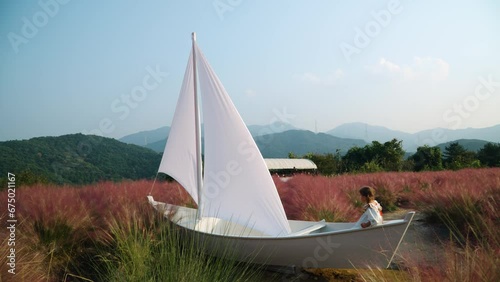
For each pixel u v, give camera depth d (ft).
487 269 10.62
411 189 41.45
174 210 21.43
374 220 15.89
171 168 22.90
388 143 108.68
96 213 22.13
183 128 22.25
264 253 17.25
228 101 19.03
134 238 15.55
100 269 16.96
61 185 35.91
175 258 12.70
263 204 18.15
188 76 21.88
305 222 20.86
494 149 109.70
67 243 17.98
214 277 12.37
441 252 18.86
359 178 45.37
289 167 101.60
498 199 22.84
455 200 23.91
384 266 15.62
